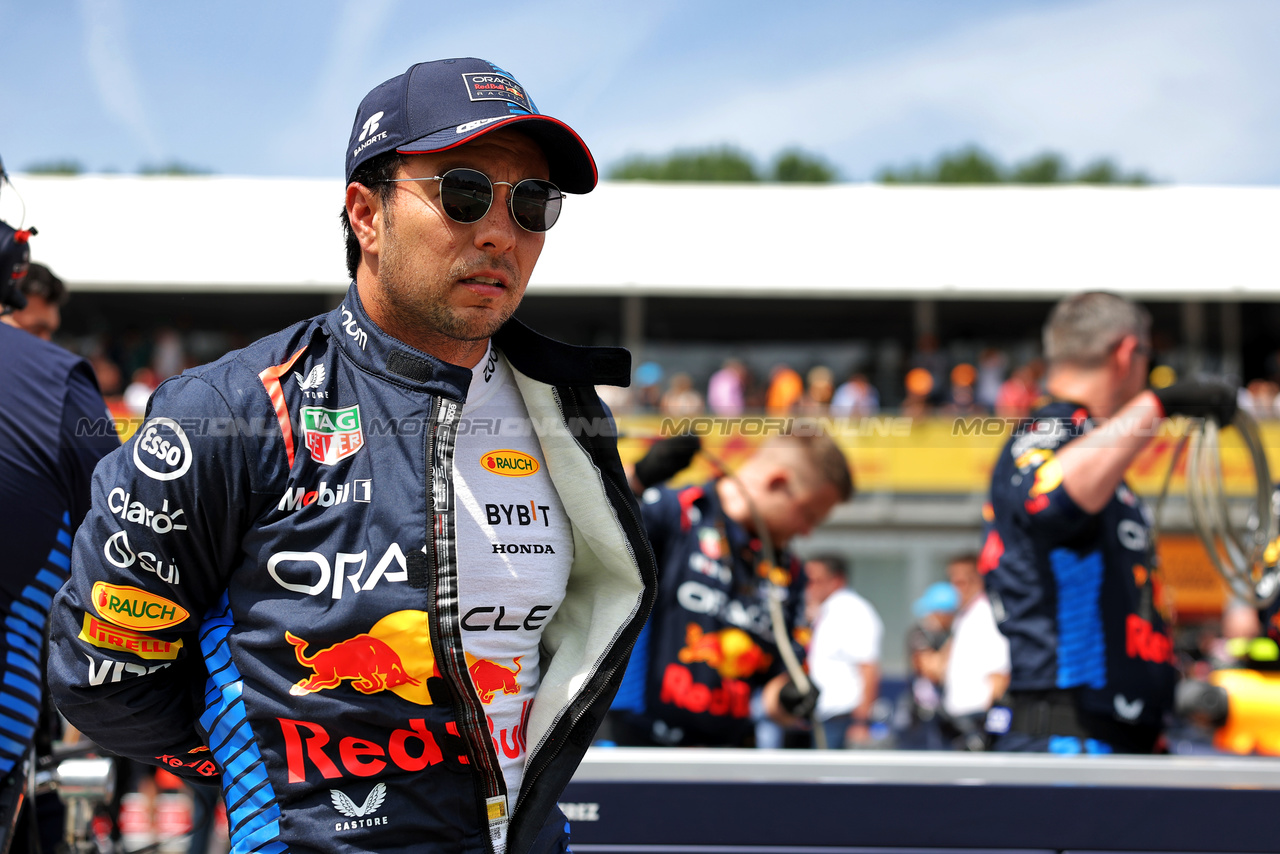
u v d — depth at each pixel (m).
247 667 1.16
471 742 1.18
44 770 1.86
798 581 2.73
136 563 1.14
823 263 9.11
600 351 1.34
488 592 1.25
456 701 1.17
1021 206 9.03
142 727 1.23
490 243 1.20
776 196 9.11
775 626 2.52
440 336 1.26
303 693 1.15
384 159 1.22
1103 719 2.20
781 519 2.60
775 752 2.01
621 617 1.36
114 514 1.15
